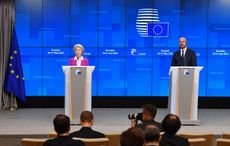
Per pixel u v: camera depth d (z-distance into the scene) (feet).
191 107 42.70
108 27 56.18
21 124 44.19
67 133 22.62
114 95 56.29
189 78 42.24
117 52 56.24
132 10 56.29
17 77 54.13
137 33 56.24
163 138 22.99
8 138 38.96
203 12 56.29
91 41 56.13
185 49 45.42
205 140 24.99
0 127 42.42
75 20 55.98
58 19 55.83
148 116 28.07
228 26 56.13
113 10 56.29
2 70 54.03
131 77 56.44
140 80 56.44
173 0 56.18
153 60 56.29
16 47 54.13
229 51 56.13
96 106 56.13
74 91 42.42
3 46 54.08
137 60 56.29
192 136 27.55
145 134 19.31
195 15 56.29
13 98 54.60
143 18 56.29
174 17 56.24
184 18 56.29
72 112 42.65
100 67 56.24
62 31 55.93
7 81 53.88
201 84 56.44
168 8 56.18
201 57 56.24
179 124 23.03
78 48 44.04
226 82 56.34
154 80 56.49
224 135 28.30
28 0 55.36
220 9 56.08
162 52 56.18
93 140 24.26
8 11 53.93
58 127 22.27
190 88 42.34
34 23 55.67
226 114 51.75
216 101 56.39
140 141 16.06
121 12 56.24
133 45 56.24
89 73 42.47
